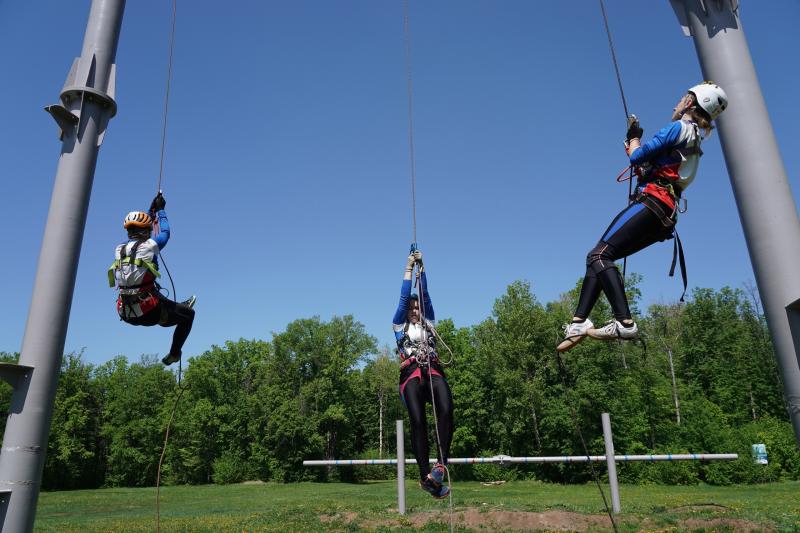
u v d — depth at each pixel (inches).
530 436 1787.6
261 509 738.2
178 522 586.6
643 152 153.3
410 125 259.8
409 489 1286.9
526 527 461.4
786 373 152.7
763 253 160.6
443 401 224.2
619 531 431.2
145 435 2488.9
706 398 2148.1
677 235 160.7
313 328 2409.0
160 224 244.2
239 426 2449.6
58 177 211.9
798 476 1398.9
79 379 2413.9
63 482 2343.8
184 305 245.4
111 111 224.7
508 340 1831.9
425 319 239.5
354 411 2411.4
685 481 1413.6
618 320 143.9
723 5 180.7
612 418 1631.4
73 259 205.5
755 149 166.7
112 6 230.8
